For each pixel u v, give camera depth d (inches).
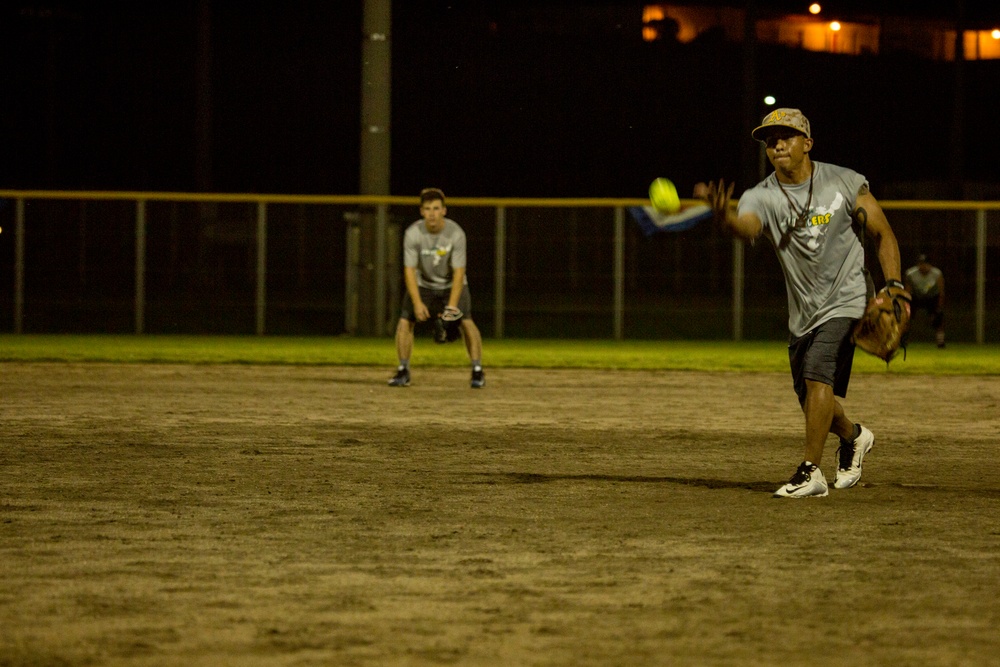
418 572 496.4
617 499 662.5
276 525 588.4
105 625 422.3
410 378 1366.9
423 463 783.1
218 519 601.9
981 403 1170.6
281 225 2170.3
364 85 2030.0
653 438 912.9
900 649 400.2
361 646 399.9
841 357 688.4
